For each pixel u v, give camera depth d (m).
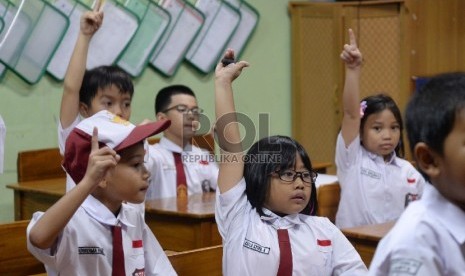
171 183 4.68
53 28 5.41
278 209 2.69
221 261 2.98
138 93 5.97
